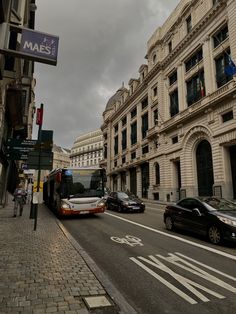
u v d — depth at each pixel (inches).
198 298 156.6
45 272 187.3
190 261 232.5
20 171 1139.9
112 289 159.8
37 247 260.4
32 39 191.6
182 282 182.9
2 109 486.3
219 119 948.0
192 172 1125.7
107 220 512.7
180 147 1193.4
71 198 516.4
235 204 350.9
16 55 187.2
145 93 1736.0
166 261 233.1
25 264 204.7
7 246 262.1
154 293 164.4
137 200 693.3
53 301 140.8
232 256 248.1
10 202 905.5
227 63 977.5
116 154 2362.2
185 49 1252.5
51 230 365.7
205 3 1151.0
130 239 329.7
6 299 142.0
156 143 1492.4
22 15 485.1
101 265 222.5
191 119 1117.1
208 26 1087.0
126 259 240.4
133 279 189.0
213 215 307.6
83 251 252.4
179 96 1277.1
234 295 160.6
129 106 2036.2
